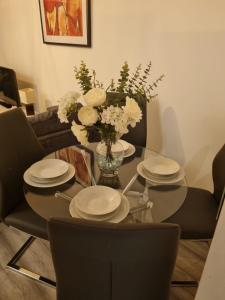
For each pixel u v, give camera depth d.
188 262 1.82
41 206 1.28
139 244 0.79
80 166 1.60
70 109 1.33
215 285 0.79
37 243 1.96
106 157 1.45
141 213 1.22
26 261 1.82
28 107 3.59
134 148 1.81
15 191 1.59
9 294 1.61
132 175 1.52
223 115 1.86
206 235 1.38
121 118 1.21
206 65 1.83
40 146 1.85
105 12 2.31
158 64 2.10
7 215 1.53
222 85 1.80
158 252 0.82
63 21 2.72
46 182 1.42
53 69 3.18
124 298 0.96
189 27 1.83
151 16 2.01
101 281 0.93
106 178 1.49
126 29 2.21
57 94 3.27
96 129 1.36
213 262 0.80
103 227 0.77
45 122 2.11
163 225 0.78
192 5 1.77
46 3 2.83
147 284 0.92
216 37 1.73
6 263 1.81
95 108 1.26
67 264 0.92
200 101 1.95
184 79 1.98
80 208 1.17
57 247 0.87
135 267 0.86
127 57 2.29
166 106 2.17
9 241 1.99
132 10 2.12
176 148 2.24
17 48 3.69
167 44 1.99
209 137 1.98
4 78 3.54
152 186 1.41
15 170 1.61
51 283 1.66
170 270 0.90
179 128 2.15
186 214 1.48
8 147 1.60
